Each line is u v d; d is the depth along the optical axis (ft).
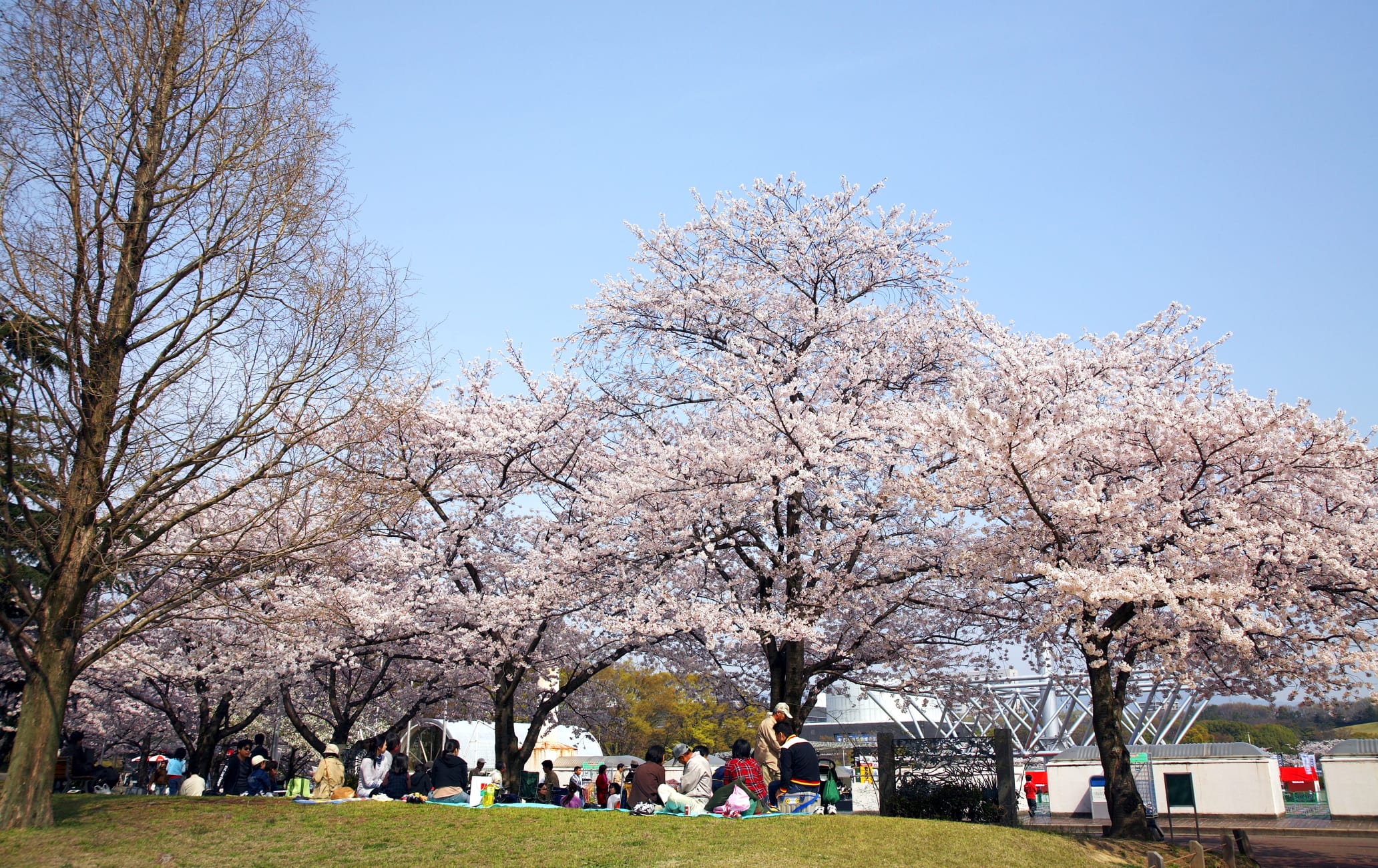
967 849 36.40
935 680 60.03
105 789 78.79
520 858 33.06
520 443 66.33
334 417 43.01
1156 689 63.41
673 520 57.41
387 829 37.22
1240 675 52.16
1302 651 44.86
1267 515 46.24
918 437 50.55
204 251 39.78
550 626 66.85
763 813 41.27
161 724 87.92
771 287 64.75
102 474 37.58
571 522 68.59
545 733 88.63
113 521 36.83
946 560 52.95
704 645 63.57
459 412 66.03
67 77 36.78
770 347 63.31
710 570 61.41
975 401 42.60
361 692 82.64
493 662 61.36
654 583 59.67
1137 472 49.39
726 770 42.22
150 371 37.09
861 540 55.83
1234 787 77.97
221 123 40.24
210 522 58.23
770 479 54.08
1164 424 45.96
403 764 52.08
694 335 65.46
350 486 44.21
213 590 44.96
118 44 38.29
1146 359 58.95
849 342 60.70
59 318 35.27
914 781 53.93
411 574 64.34
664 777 44.55
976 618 58.85
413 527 67.67
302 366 40.06
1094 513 44.68
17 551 41.75
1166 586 40.78
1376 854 52.75
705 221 66.90
